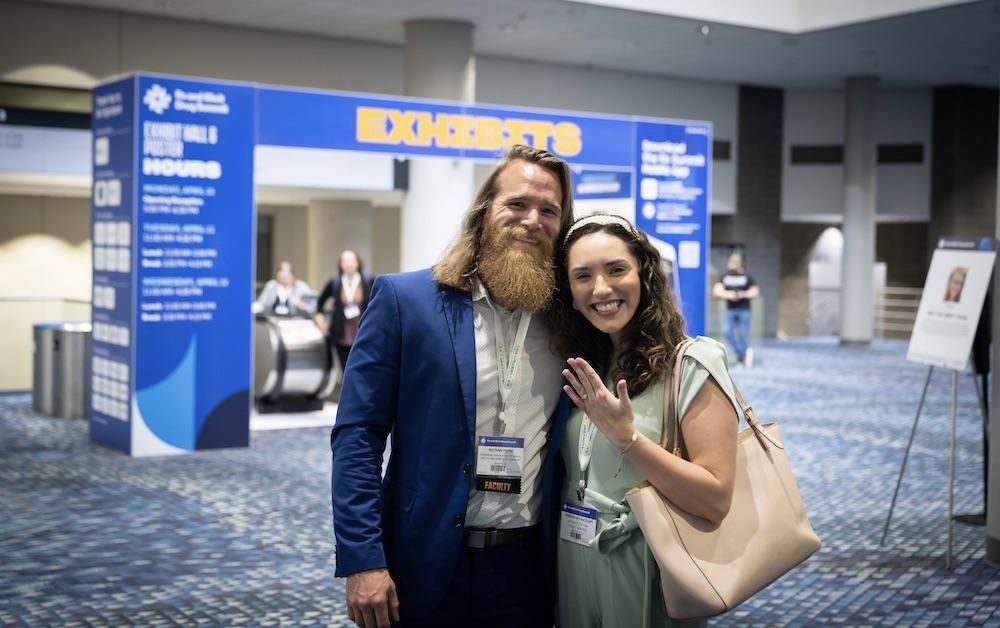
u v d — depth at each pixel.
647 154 11.59
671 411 2.37
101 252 9.06
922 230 24.03
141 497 7.07
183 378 8.73
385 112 9.84
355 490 2.32
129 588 5.06
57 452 8.73
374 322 2.42
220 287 8.84
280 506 6.83
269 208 21.52
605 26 16.08
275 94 9.19
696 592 2.23
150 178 8.52
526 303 2.37
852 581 5.23
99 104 9.05
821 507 6.90
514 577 2.44
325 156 12.89
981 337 5.77
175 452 8.71
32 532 6.12
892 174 22.95
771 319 22.94
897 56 18.80
